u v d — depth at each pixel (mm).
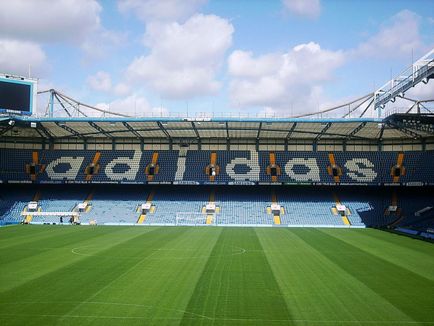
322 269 26547
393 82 41188
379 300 19766
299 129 56312
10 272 25266
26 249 33781
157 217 56500
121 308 18422
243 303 19188
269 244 37281
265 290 21391
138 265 27453
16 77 52344
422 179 57562
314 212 56906
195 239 40312
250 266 27375
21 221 56094
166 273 25141
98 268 26469
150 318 17188
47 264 27656
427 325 16531
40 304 18938
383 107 46469
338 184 58656
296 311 18125
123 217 56500
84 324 16516
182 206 58719
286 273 25328
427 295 20641
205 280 23422
